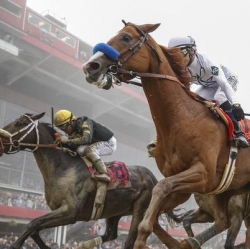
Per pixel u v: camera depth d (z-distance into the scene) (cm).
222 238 2103
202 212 670
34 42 2692
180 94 373
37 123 589
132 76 363
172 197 378
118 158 3509
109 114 3503
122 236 2522
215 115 379
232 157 374
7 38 2591
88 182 575
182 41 405
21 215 2172
